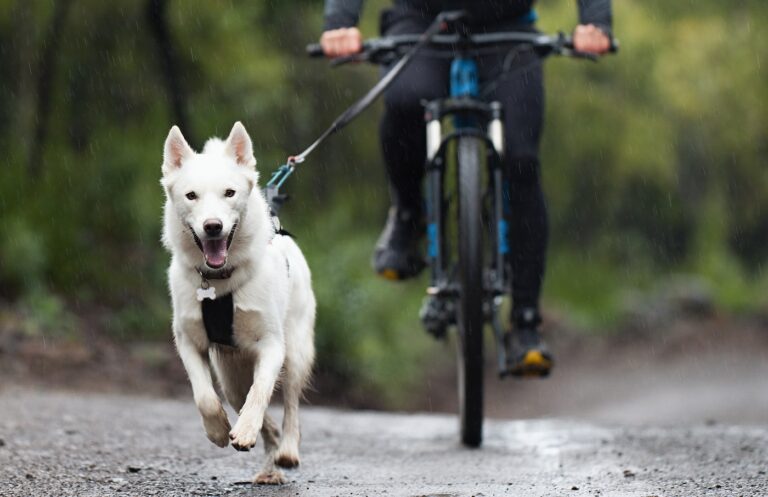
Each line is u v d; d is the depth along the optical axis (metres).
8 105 17.38
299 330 5.95
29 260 14.66
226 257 5.27
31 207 15.44
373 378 16.41
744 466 6.03
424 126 7.29
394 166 7.41
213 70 18.09
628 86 26.33
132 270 16.31
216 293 5.35
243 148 5.58
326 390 15.93
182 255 5.38
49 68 16.64
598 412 16.45
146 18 16.23
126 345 14.33
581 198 27.16
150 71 17.84
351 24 7.07
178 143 5.52
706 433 8.16
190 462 6.45
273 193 6.17
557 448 7.30
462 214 6.64
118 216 16.66
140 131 17.56
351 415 10.85
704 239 31.16
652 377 19.89
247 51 18.20
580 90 24.94
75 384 12.12
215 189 5.33
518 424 9.91
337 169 21.41
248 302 5.37
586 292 26.69
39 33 16.75
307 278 6.14
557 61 24.39
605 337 24.41
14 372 11.98
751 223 34.09
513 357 7.14
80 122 17.73
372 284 17.66
